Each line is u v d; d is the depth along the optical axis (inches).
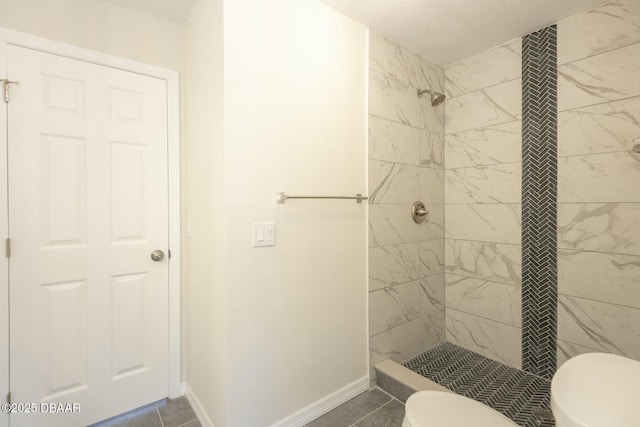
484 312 82.4
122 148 61.0
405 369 71.1
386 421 60.0
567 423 21.3
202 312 59.4
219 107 50.0
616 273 61.2
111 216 59.9
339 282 65.2
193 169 63.4
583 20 64.3
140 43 63.3
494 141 79.5
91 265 57.9
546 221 70.6
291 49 56.2
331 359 63.9
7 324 50.8
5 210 50.3
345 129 65.7
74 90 56.0
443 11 64.4
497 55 78.4
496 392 66.4
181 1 60.4
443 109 89.8
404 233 78.9
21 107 51.3
